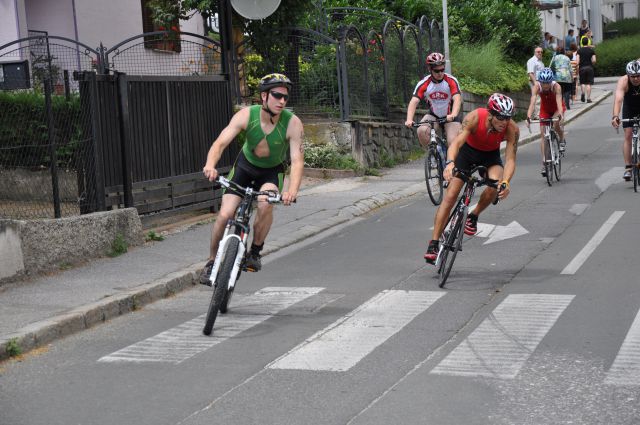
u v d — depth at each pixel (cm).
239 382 593
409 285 880
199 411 539
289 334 714
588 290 825
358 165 1791
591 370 591
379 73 2028
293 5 1814
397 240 1130
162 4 1925
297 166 757
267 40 1820
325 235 1200
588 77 3238
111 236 1046
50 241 948
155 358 659
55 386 600
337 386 577
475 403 536
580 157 1925
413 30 2294
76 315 757
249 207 766
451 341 676
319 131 1809
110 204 1103
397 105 2133
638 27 6312
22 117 1108
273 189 755
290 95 1842
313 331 720
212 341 703
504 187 861
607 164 1788
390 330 713
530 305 779
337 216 1309
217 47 1859
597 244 1036
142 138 1166
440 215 884
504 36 3045
